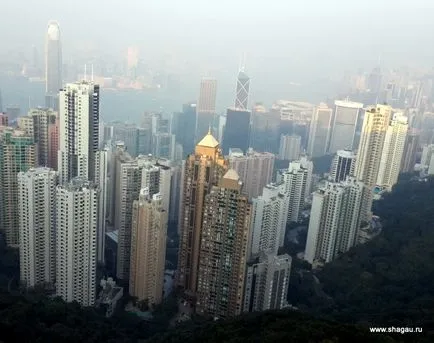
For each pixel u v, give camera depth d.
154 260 176.75
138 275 179.25
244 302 169.38
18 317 125.94
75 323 139.50
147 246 174.88
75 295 168.12
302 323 110.94
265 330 111.50
